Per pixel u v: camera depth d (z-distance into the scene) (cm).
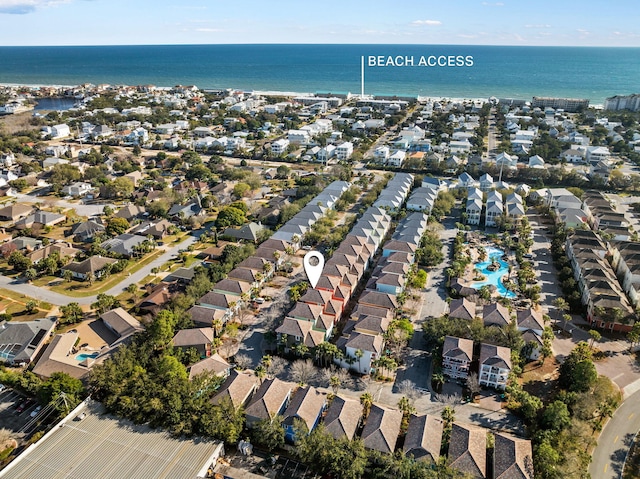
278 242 16800
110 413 9775
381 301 13325
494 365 10512
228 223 18712
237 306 13575
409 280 14688
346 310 13862
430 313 13688
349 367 11456
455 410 10181
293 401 9794
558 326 13050
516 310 13625
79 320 13288
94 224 18700
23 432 9531
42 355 11350
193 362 11481
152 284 14912
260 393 9900
